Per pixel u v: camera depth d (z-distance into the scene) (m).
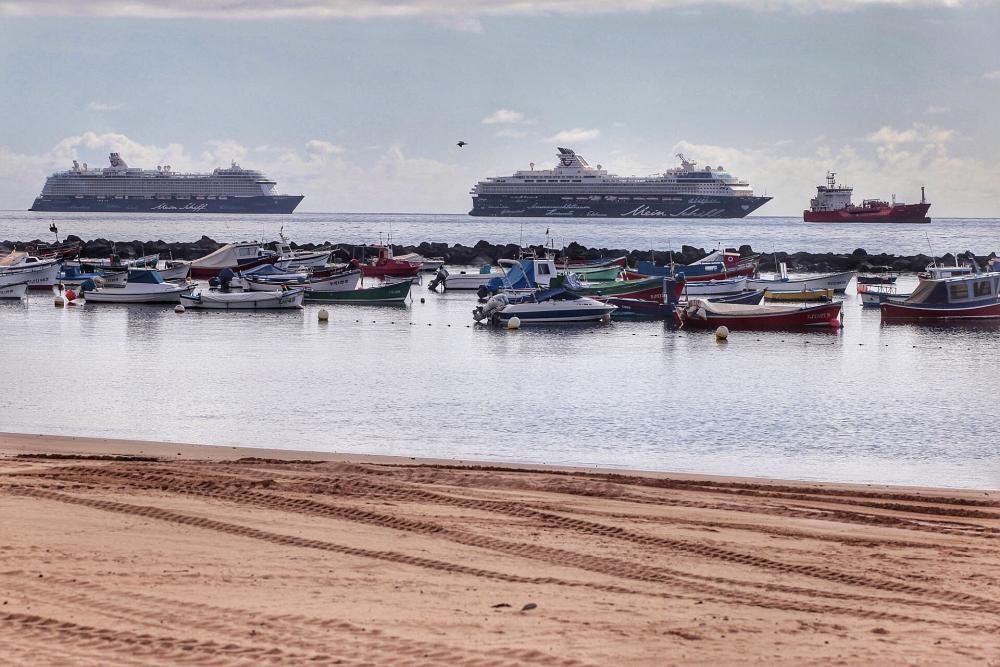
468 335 117.31
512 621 22.05
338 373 82.94
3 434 51.88
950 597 25.23
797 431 58.41
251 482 35.00
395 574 25.50
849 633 22.19
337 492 34.28
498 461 48.53
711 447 53.47
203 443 52.16
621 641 21.06
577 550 28.34
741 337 117.38
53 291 173.88
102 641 19.88
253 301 147.12
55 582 23.59
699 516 33.16
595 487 37.34
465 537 29.23
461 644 20.30
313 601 22.98
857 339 115.50
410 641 20.34
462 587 24.62
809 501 36.94
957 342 112.56
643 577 26.25
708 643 21.22
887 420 62.34
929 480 45.91
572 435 56.47
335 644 20.02
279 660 19.06
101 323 126.69
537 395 71.81
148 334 114.62
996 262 179.00
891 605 24.48
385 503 32.88
